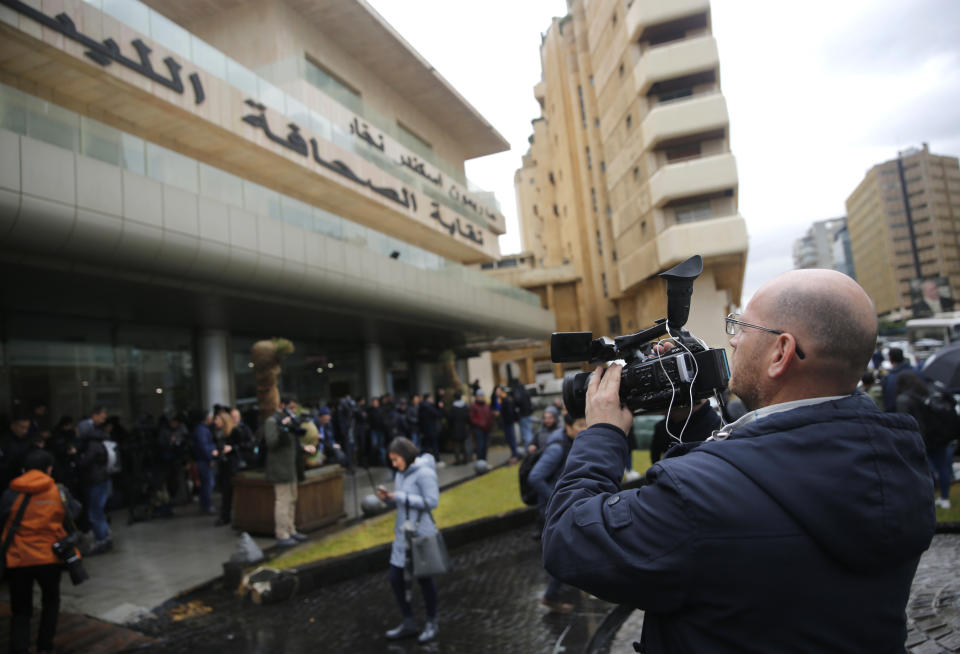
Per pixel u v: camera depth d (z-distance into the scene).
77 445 7.41
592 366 1.49
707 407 1.45
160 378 13.20
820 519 0.84
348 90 19.58
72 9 9.80
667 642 0.98
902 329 46.88
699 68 26.61
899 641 0.89
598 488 1.08
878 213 135.88
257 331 16.19
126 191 8.78
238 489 8.07
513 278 43.28
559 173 46.75
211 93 12.45
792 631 0.85
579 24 38.72
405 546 4.47
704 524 0.89
